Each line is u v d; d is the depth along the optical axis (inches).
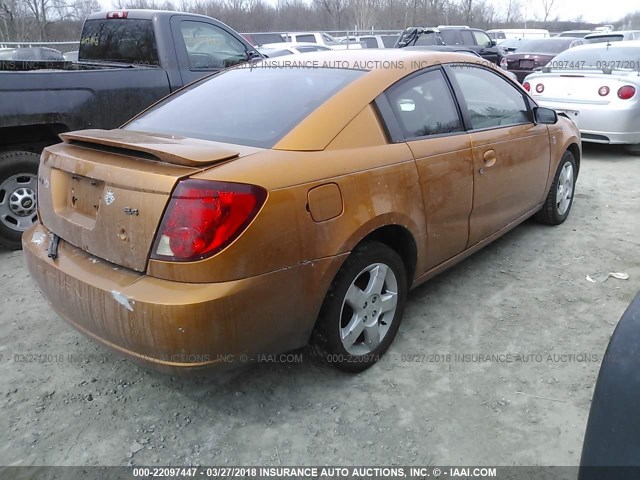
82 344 127.0
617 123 281.1
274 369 116.3
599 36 634.8
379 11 1343.5
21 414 104.2
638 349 62.7
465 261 166.7
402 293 119.5
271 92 118.3
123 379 114.4
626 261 166.1
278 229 88.8
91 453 95.3
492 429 98.9
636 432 58.4
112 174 91.3
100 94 190.9
